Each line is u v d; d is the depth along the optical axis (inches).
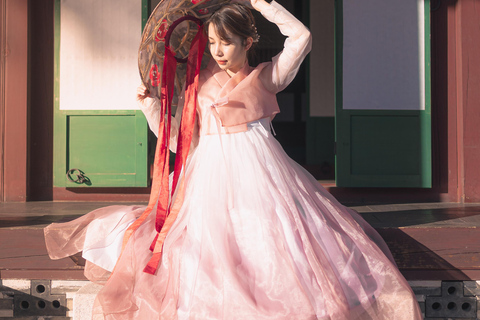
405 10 157.2
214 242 71.2
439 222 109.2
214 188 77.1
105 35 156.0
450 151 158.6
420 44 157.3
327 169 239.5
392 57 157.8
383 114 158.2
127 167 156.3
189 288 71.5
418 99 157.9
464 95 153.9
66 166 156.6
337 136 158.6
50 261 100.9
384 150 158.6
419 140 157.6
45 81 158.1
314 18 276.5
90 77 156.6
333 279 71.1
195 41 84.8
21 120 153.5
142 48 83.7
